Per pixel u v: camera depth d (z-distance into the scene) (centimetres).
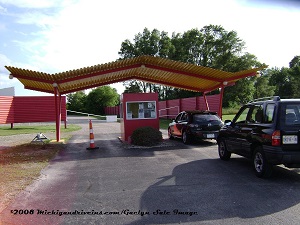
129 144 1336
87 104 7338
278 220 441
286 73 6994
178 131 1427
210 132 1278
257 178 691
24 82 1619
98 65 1277
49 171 819
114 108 6047
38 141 1411
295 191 583
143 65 1414
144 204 527
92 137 1241
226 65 5222
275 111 662
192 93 5481
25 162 934
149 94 1452
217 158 968
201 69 1421
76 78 1365
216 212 479
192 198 552
